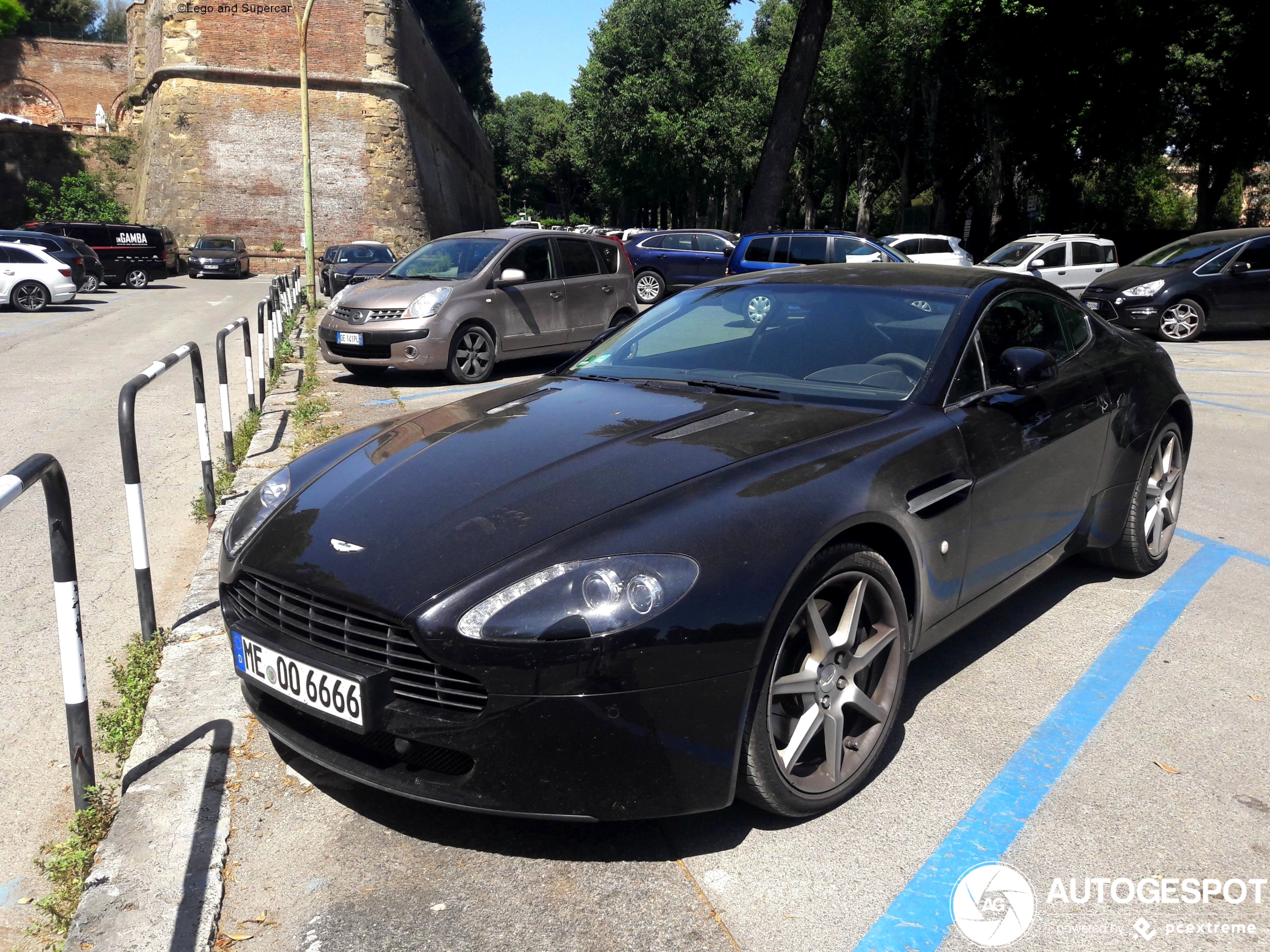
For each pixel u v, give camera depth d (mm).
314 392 9891
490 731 2266
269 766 2883
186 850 2461
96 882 2332
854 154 48656
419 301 10164
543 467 2814
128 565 4910
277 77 40344
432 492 2756
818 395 3324
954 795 2803
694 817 2688
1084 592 4449
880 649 2789
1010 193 36969
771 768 2475
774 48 49031
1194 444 7617
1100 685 3508
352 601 2420
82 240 27844
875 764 2830
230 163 39719
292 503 2957
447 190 50125
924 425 3104
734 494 2564
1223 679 3561
